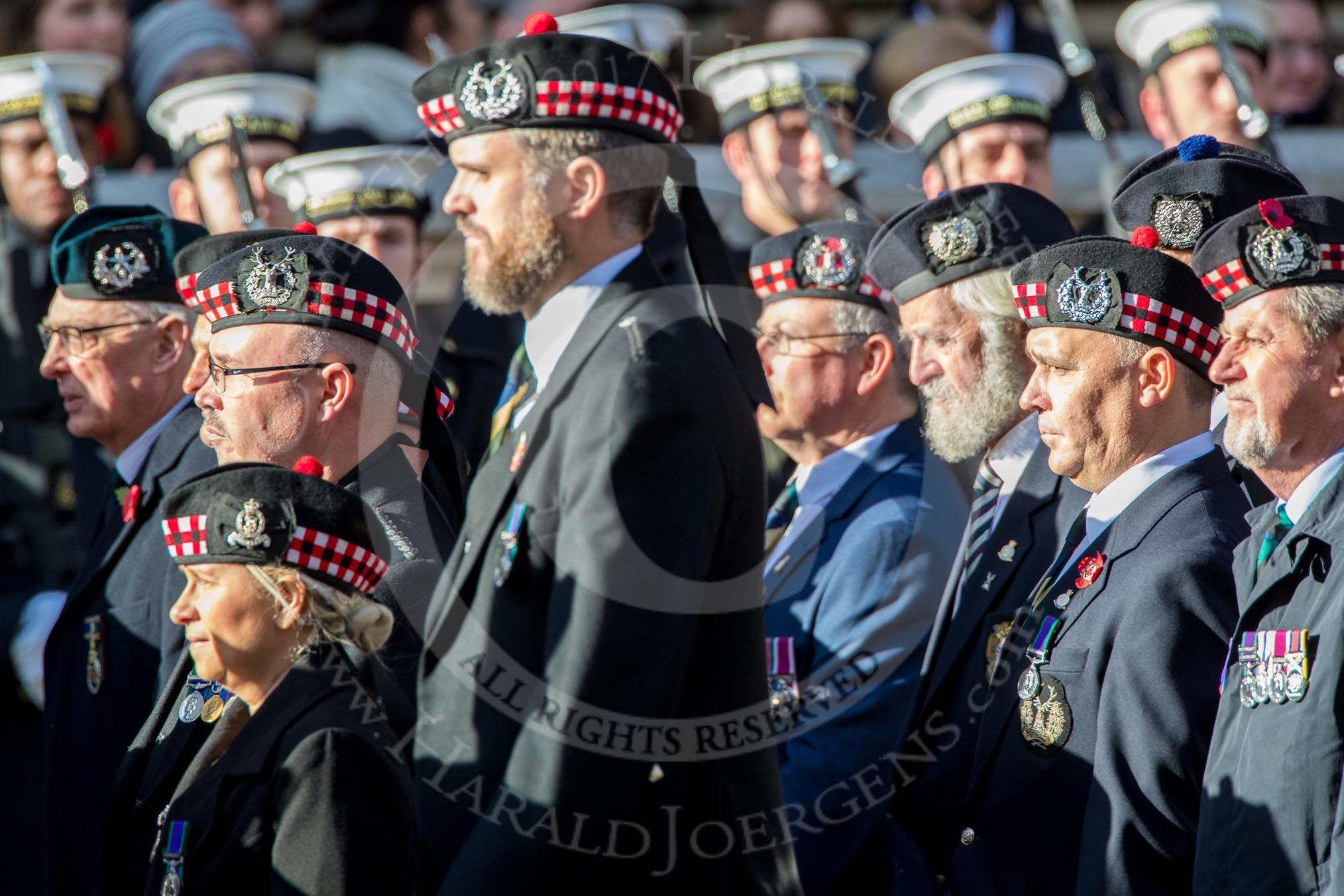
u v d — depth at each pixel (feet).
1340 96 76.33
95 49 76.07
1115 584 35.24
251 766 31.96
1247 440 32.68
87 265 48.88
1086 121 63.21
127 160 73.15
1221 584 33.88
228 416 37.45
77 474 65.77
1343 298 32.12
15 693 61.52
